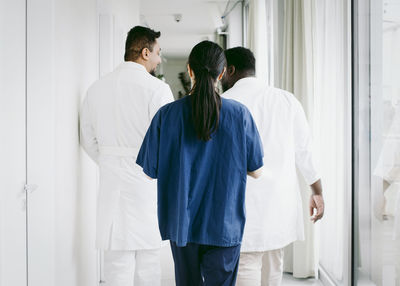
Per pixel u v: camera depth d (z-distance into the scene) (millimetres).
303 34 2840
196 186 1300
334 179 2715
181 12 7008
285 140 1716
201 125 1257
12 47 1400
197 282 1404
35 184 1588
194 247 1342
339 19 2543
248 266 1733
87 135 1995
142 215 1877
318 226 2807
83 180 2219
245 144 1324
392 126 1883
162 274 3061
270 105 1710
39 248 1600
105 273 1958
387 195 1957
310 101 2789
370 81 2117
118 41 3439
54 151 1623
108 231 1869
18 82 1474
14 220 1441
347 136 2312
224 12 6848
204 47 1285
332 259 2777
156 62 2012
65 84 1818
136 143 1851
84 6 2242
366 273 2213
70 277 1937
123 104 1834
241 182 1326
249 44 4555
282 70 3311
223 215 1300
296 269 2934
